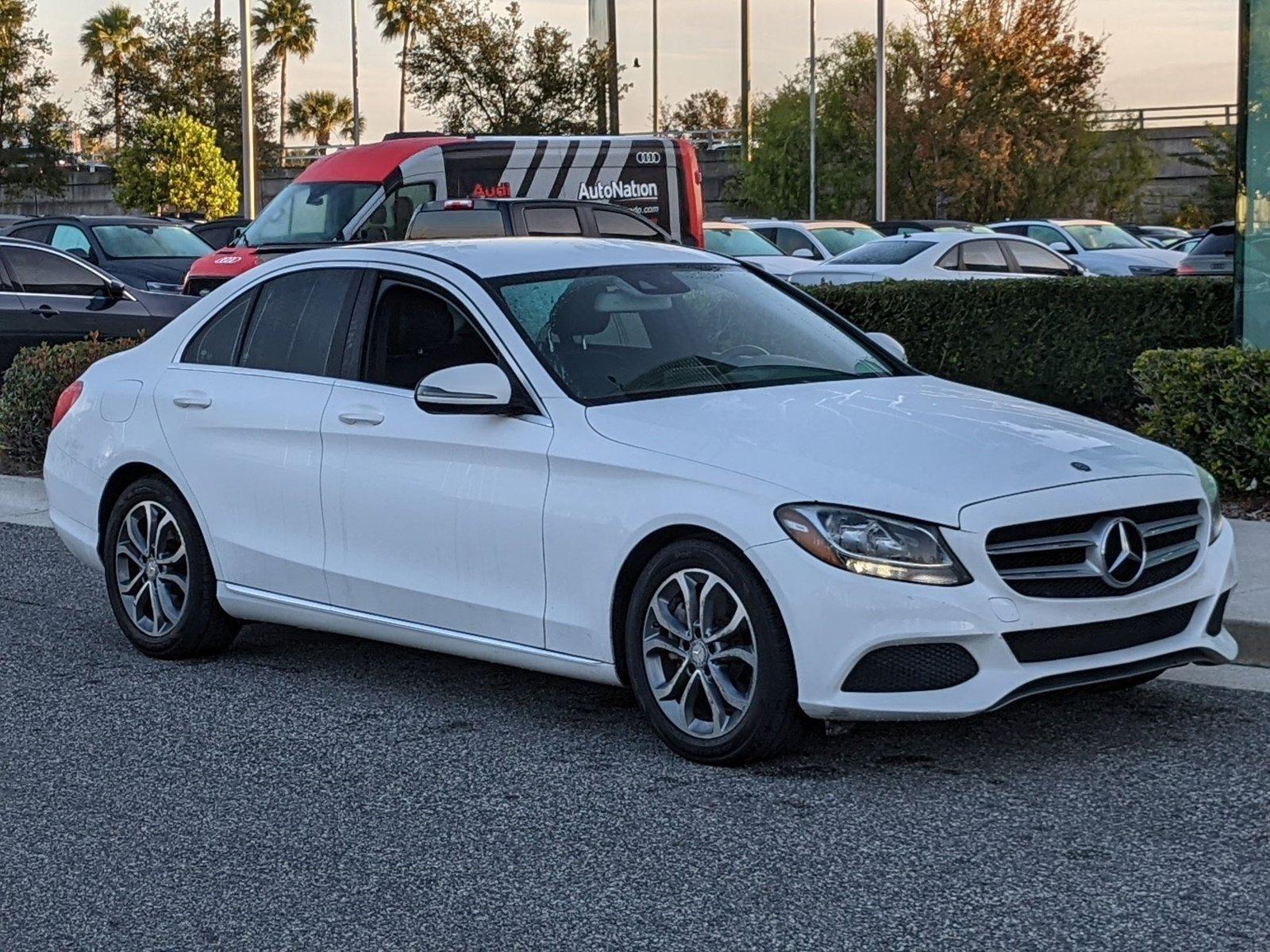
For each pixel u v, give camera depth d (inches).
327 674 266.8
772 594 197.0
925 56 1878.7
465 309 239.5
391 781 210.5
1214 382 370.3
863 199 1943.9
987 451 205.5
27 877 180.9
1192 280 451.8
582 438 217.6
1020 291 466.6
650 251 263.9
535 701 247.1
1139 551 200.7
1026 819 187.8
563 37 1680.6
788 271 873.5
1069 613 195.3
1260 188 421.1
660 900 168.2
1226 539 218.1
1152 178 1941.4
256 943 161.5
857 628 191.9
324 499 247.8
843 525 193.9
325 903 171.0
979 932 156.9
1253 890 165.0
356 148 772.6
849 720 196.9
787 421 213.2
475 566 229.0
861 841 182.5
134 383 281.1
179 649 274.1
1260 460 367.2
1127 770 203.9
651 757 216.1
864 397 226.1
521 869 178.2
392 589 239.9
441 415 234.2
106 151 2228.1
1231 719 226.1
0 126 2091.5
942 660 192.4
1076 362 460.8
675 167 814.5
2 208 2343.8
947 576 191.5
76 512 288.2
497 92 1679.4
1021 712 230.5
